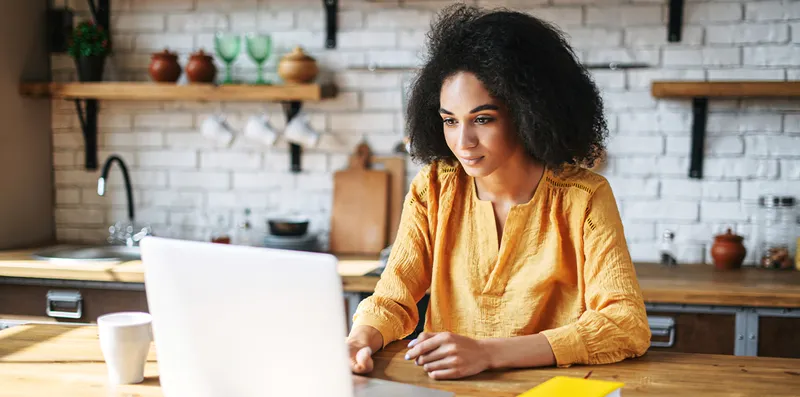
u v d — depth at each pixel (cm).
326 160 346
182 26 353
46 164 362
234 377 116
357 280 279
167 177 358
